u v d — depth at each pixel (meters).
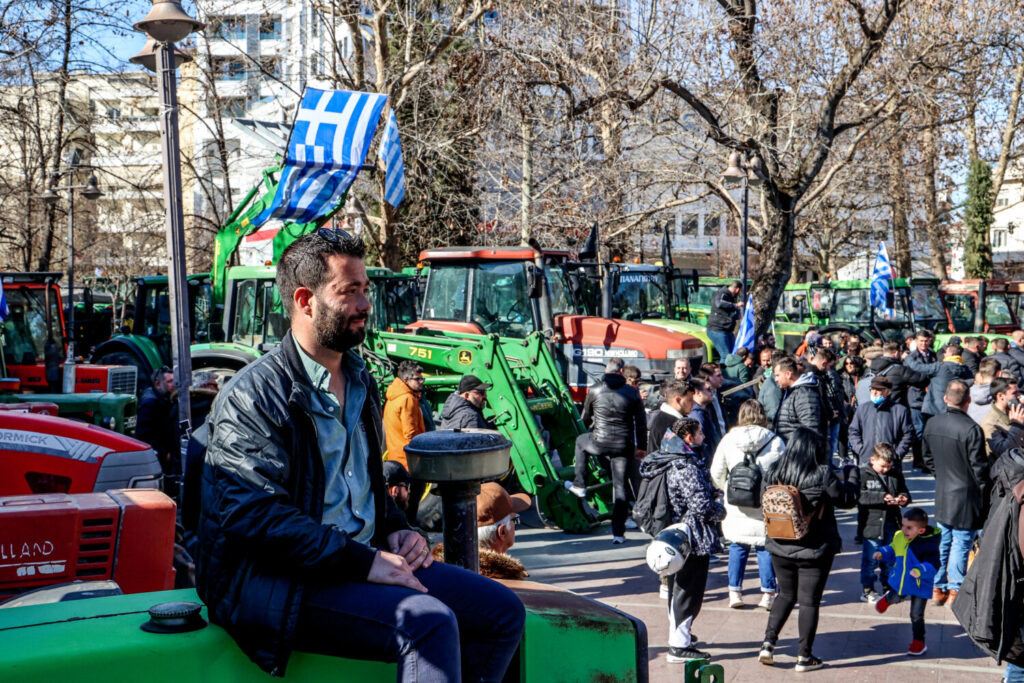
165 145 7.94
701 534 6.52
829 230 33.06
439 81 18.89
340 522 2.31
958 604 4.96
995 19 18.98
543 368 11.68
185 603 2.26
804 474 6.35
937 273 33.38
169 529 4.20
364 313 2.26
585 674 2.75
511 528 4.37
